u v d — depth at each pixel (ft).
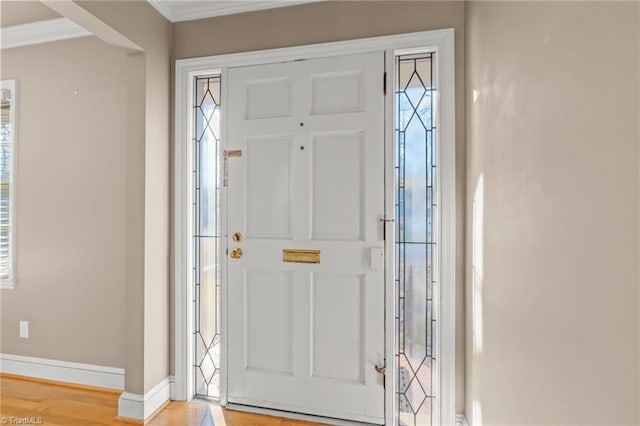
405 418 6.35
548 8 2.80
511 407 3.65
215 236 7.22
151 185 6.71
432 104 6.33
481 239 4.91
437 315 6.18
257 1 6.79
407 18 6.25
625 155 1.89
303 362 6.61
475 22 5.29
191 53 7.18
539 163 2.97
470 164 5.63
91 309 7.55
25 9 7.12
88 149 7.57
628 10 1.85
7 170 8.02
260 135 6.84
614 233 1.99
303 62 6.66
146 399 6.51
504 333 3.88
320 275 6.57
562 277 2.58
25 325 7.89
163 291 7.02
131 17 6.20
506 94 3.82
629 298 1.86
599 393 2.13
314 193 6.60
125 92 7.40
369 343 6.35
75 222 7.63
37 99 7.84
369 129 6.37
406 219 6.40
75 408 6.81
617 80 1.95
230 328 6.95
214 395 7.18
